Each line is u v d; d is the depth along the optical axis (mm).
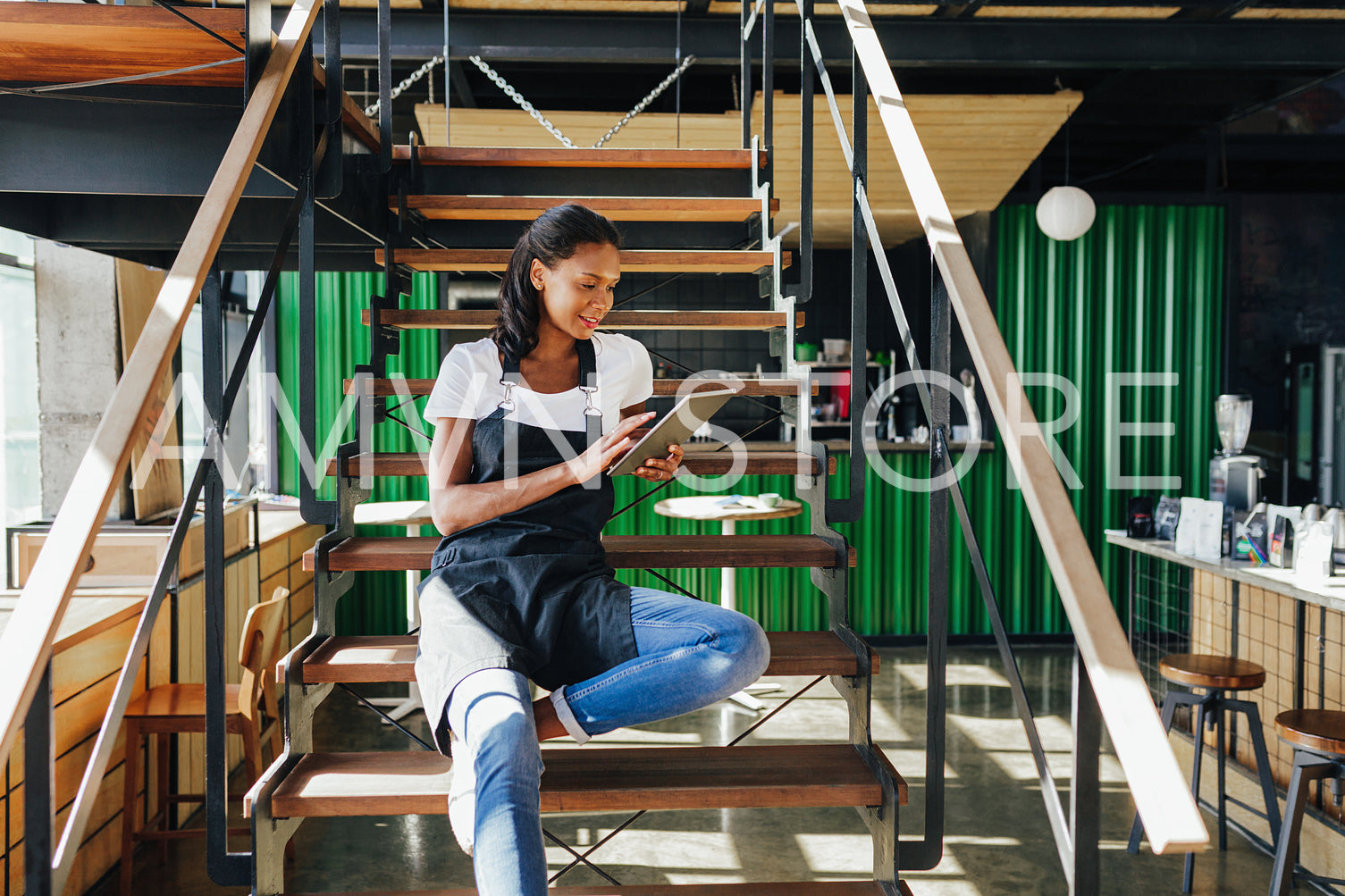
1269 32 4766
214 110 2244
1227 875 3213
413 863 3281
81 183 2232
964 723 4742
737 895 1810
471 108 5520
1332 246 7695
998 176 5883
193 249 1488
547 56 4656
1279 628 3543
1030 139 5539
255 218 3145
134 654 1530
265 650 3260
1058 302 6355
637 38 4699
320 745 4457
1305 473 7070
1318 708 3311
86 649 3021
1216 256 6395
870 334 8297
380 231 2793
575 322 1690
